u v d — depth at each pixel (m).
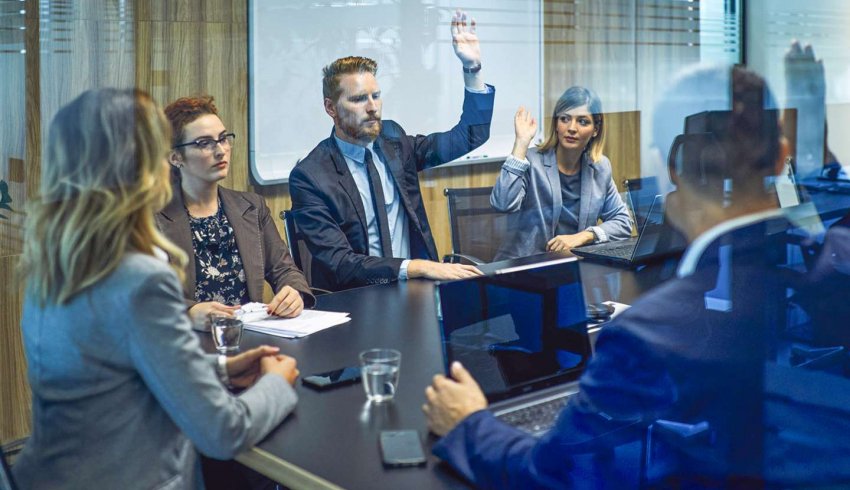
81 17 2.80
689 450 0.98
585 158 3.11
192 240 2.07
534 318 1.42
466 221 3.05
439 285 1.37
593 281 1.94
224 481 1.73
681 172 0.99
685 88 0.99
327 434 1.26
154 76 2.90
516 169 3.05
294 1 3.12
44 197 1.22
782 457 0.95
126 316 1.17
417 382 1.48
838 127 3.35
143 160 1.21
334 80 2.94
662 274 1.90
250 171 3.07
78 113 1.20
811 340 0.96
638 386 1.00
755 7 4.45
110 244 1.19
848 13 4.53
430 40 3.49
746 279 0.96
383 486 1.09
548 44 3.88
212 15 2.98
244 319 1.90
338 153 2.83
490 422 1.17
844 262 0.95
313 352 1.66
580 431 1.04
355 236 2.74
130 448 1.24
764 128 0.97
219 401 1.20
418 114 3.46
